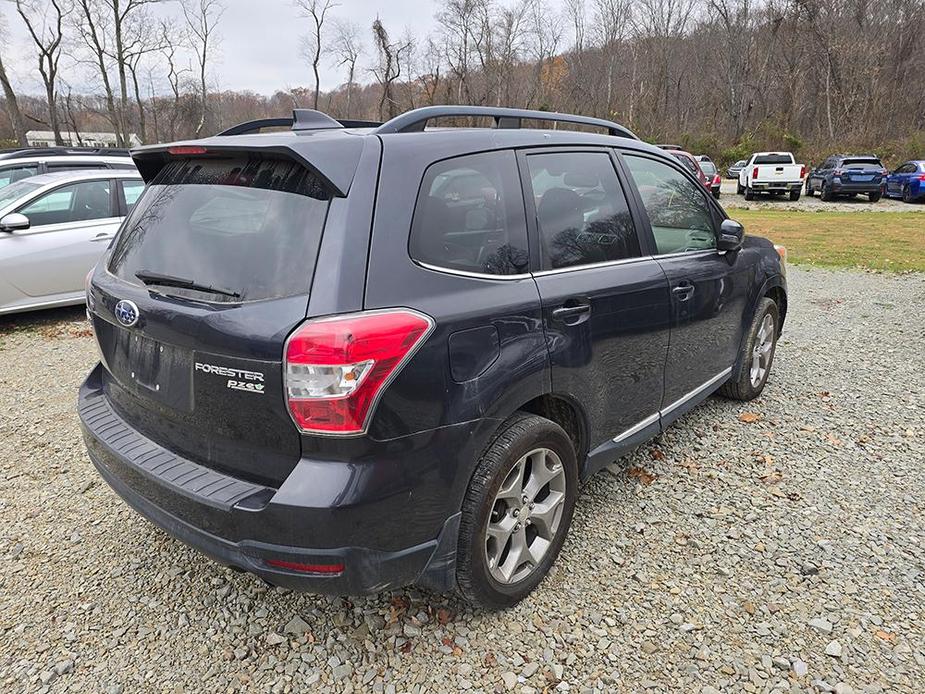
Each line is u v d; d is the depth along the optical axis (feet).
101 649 7.89
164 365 7.43
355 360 6.15
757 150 143.54
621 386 9.81
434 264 7.14
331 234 6.55
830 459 12.30
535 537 8.82
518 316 7.73
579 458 9.53
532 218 8.52
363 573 6.59
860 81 145.07
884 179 79.20
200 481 7.05
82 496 11.37
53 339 20.99
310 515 6.24
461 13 146.00
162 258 7.75
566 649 7.78
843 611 8.33
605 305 9.11
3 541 10.04
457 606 8.51
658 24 178.09
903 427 13.66
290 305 6.40
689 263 11.28
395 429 6.49
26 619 8.39
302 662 7.64
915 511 10.55
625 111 173.06
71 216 23.11
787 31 164.04
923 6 151.84
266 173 7.27
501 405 7.48
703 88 182.70
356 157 6.95
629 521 10.35
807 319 22.93
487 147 8.27
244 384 6.57
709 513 10.55
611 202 10.00
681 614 8.31
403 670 7.51
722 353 13.03
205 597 8.78
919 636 7.89
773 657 7.61
